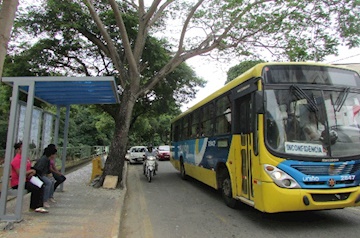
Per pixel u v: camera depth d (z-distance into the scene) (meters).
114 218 6.24
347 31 10.59
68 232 5.22
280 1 10.73
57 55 15.07
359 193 5.48
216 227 6.03
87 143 36.06
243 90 6.55
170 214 7.26
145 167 14.77
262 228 5.87
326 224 6.05
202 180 10.11
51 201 7.78
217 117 8.49
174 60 11.68
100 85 7.26
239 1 10.80
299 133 5.53
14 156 6.66
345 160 5.48
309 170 5.35
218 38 11.61
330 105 5.77
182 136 13.93
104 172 10.73
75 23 12.57
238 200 7.41
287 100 5.70
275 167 5.35
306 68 5.98
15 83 5.96
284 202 5.20
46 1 12.48
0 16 3.94
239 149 6.77
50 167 7.50
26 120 5.90
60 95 8.27
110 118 34.12
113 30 14.21
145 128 36.06
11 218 5.75
